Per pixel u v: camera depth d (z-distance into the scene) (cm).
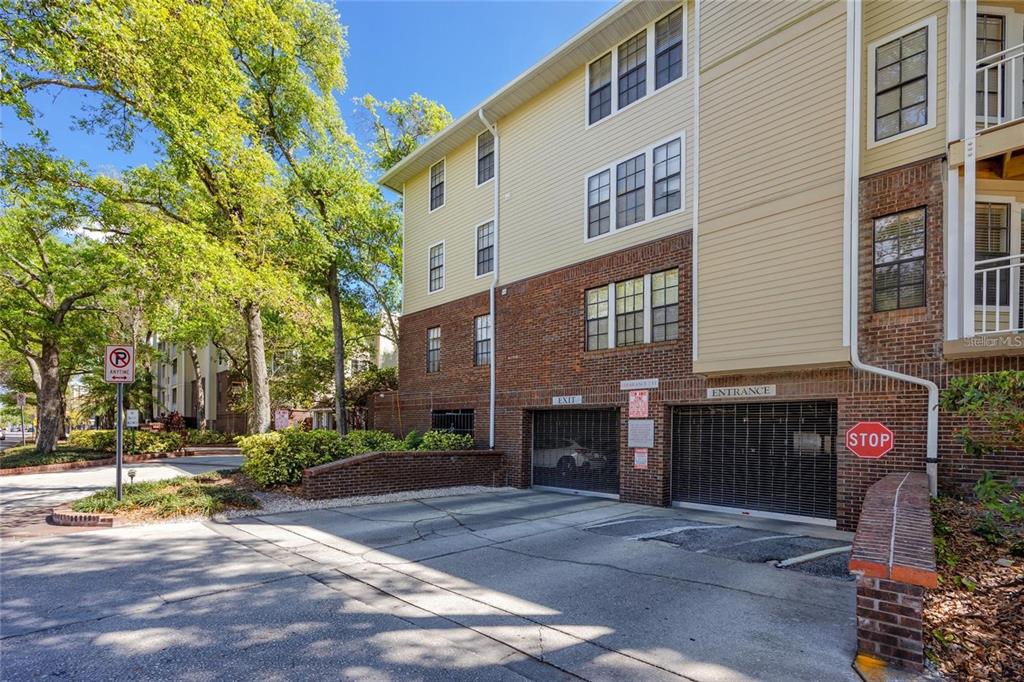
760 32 994
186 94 1173
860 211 875
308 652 424
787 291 930
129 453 2238
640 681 381
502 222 1598
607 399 1250
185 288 1301
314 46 1811
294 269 1819
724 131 1038
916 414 807
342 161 1925
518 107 1571
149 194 1362
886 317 837
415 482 1291
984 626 427
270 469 1162
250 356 1609
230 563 665
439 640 449
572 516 992
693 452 1109
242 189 1380
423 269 1939
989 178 767
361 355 3350
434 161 1925
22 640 440
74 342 2184
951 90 772
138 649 425
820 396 905
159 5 1056
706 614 504
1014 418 483
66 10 927
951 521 641
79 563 656
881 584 402
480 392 1622
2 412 5259
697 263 1061
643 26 1255
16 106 992
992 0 791
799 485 956
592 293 1329
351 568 654
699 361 1042
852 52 872
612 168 1302
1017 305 798
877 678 377
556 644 441
